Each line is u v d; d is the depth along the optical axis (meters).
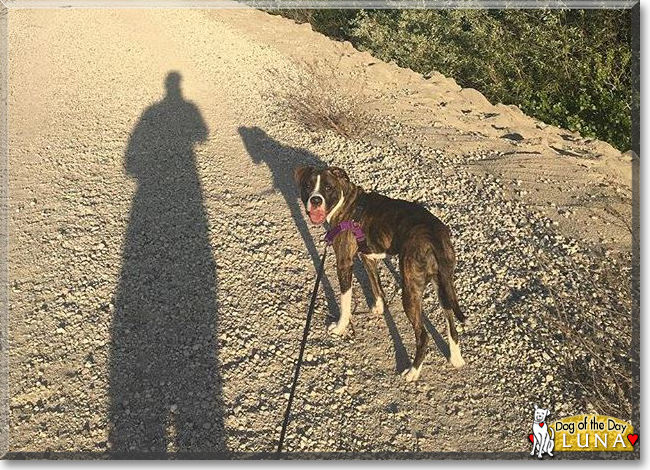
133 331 1.81
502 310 1.82
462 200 2.41
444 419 1.49
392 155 2.78
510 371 1.60
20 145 3.08
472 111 3.35
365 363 1.67
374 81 3.74
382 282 2.00
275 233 2.27
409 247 1.53
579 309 1.78
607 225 2.19
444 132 3.04
